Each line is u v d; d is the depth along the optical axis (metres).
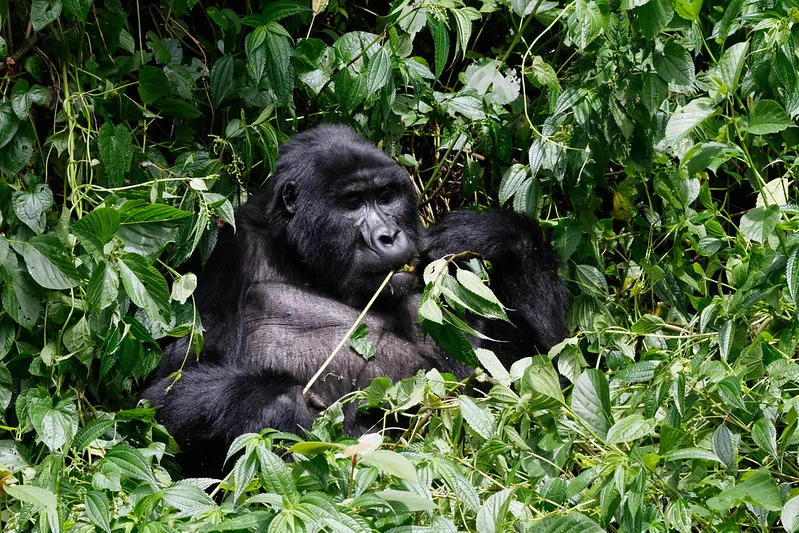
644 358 7.77
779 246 7.18
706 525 6.44
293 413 8.14
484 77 10.03
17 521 6.70
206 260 8.88
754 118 7.24
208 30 10.90
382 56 9.04
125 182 9.10
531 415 7.01
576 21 8.39
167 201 8.78
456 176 11.29
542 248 9.66
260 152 10.19
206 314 9.07
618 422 6.28
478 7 10.92
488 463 6.78
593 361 9.89
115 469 6.28
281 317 9.40
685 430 6.66
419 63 9.68
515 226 9.53
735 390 6.40
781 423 8.66
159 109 9.92
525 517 6.14
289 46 8.95
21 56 8.94
